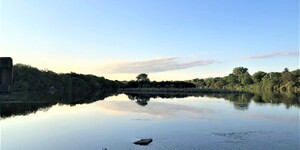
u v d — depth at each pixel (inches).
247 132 1505.9
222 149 1159.6
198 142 1274.6
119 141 1274.6
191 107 2847.0
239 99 4156.0
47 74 6476.4
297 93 6013.8
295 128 1621.6
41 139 1307.8
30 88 5708.7
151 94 6240.2
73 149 1133.7
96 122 1825.8
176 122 1822.1
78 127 1636.3
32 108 2679.6
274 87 7564.0
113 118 2014.0
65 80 7317.9
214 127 1644.9
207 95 5629.9
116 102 3587.6
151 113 2317.9
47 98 4084.6
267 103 3326.8
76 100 3900.1
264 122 1835.6
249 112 2386.8
